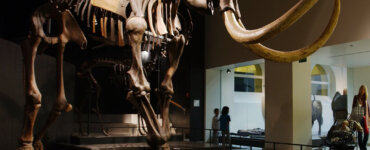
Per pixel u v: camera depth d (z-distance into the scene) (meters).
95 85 8.32
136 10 4.43
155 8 5.21
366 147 7.92
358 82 8.34
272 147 8.96
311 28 7.90
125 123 9.99
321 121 8.88
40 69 7.68
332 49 7.75
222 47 10.98
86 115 10.27
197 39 11.81
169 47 5.14
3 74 6.30
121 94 12.19
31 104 4.95
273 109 9.03
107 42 7.66
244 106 10.89
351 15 7.08
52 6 5.27
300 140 8.52
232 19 3.35
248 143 10.26
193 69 11.68
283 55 3.20
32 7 10.23
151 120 4.28
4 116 6.31
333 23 3.17
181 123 11.66
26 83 4.98
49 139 7.82
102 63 8.31
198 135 11.61
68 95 8.67
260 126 10.20
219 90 11.99
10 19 10.19
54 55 10.74
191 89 11.58
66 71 8.62
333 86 8.84
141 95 4.23
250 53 9.71
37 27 5.13
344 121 6.84
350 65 8.51
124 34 6.21
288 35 8.52
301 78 8.67
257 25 9.43
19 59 6.85
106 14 5.50
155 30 5.26
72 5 5.21
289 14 2.76
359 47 7.46
